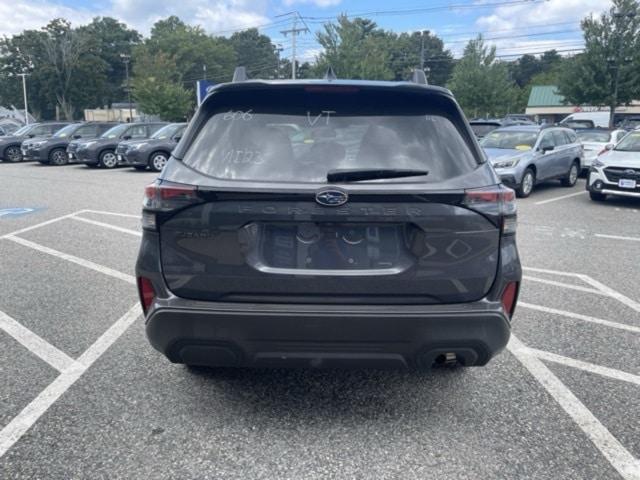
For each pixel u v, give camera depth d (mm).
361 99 2943
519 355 4012
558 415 3205
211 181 2699
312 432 3029
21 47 76062
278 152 2789
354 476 2658
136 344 4164
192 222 2691
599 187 11055
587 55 28766
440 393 3463
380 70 38969
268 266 2695
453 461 2775
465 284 2734
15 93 76625
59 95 73500
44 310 4898
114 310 4902
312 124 2867
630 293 5484
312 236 2674
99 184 14727
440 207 2658
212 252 2699
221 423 3107
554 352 4066
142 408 3254
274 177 2703
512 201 2828
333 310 2656
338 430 3049
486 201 2709
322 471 2693
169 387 3512
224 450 2855
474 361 2826
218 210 2662
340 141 2814
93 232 8352
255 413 3219
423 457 2809
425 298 2727
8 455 2787
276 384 3572
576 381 3619
